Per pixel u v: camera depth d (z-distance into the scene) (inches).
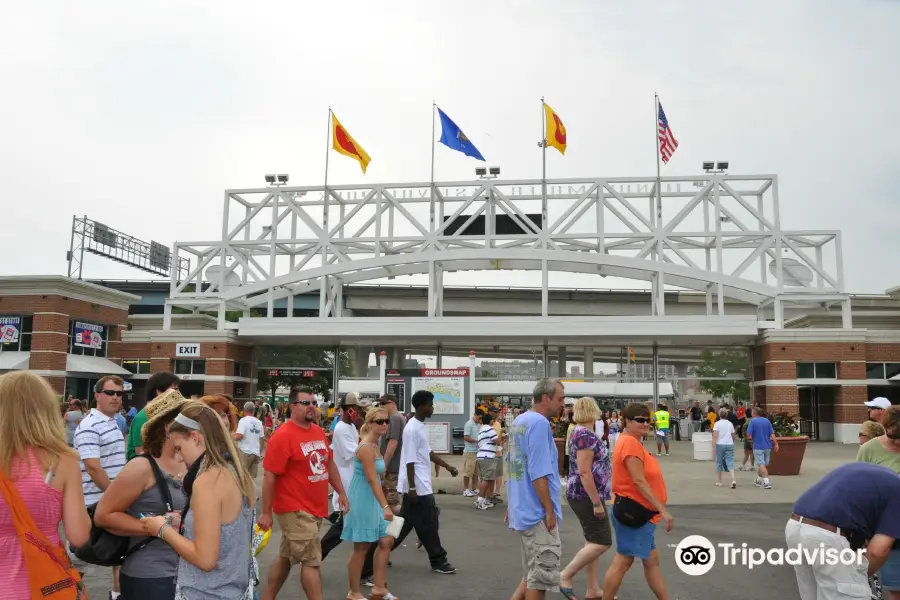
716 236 1483.8
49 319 1346.0
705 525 478.9
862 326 1685.5
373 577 323.0
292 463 257.3
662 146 1521.9
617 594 305.1
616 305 2406.5
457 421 996.6
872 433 320.5
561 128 1561.3
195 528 156.3
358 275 1641.2
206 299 1550.2
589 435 283.7
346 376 1604.3
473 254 1494.8
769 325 1412.4
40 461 154.8
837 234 1457.9
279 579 260.4
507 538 441.7
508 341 1528.1
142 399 1531.7
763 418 686.5
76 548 173.6
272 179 1631.4
